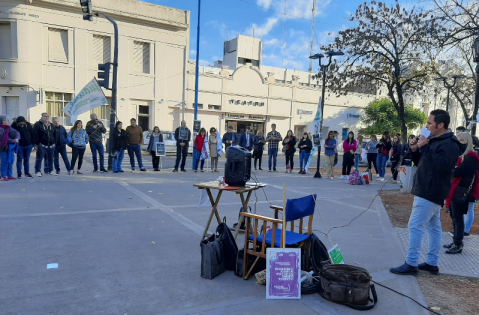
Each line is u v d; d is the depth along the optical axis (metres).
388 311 3.31
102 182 9.61
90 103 11.30
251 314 3.16
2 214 5.97
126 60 23.45
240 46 37.41
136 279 3.79
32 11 20.41
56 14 21.11
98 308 3.16
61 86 21.73
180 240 5.10
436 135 4.02
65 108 11.02
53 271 3.89
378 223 6.56
